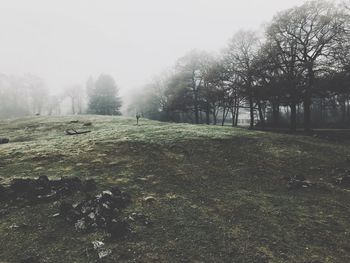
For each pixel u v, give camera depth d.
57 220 11.85
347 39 37.41
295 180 17.64
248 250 10.35
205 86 61.91
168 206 13.73
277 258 9.95
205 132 31.02
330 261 9.94
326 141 30.48
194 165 20.64
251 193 16.09
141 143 25.58
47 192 14.23
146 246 10.30
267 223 12.48
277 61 41.66
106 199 12.96
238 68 52.06
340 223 12.68
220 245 10.60
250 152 24.31
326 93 39.03
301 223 12.56
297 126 53.50
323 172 20.14
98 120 48.00
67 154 22.52
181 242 10.69
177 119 80.81
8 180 16.16
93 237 10.66
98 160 20.78
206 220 12.51
